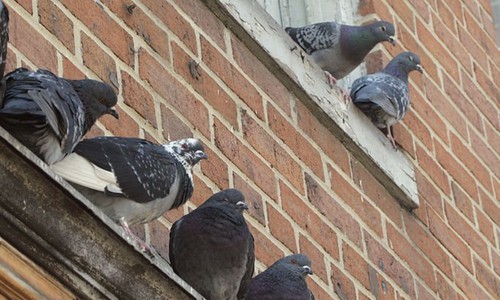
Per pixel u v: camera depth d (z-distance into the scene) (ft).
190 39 32.22
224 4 33.14
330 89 36.06
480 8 46.06
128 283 24.58
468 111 42.93
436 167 40.04
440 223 39.32
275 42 34.58
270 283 28.60
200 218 26.91
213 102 32.14
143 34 30.83
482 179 42.37
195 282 26.91
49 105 23.26
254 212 32.01
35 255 23.29
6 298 23.00
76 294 23.93
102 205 25.31
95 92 25.50
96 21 29.66
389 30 38.68
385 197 37.35
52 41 28.37
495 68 45.65
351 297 34.35
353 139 36.14
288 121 34.47
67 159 24.79
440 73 42.14
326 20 39.86
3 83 23.25
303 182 34.14
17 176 22.80
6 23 23.15
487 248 41.29
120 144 25.72
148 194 25.71
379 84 37.47
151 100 30.35
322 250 33.88
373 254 35.86
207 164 31.19
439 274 38.45
